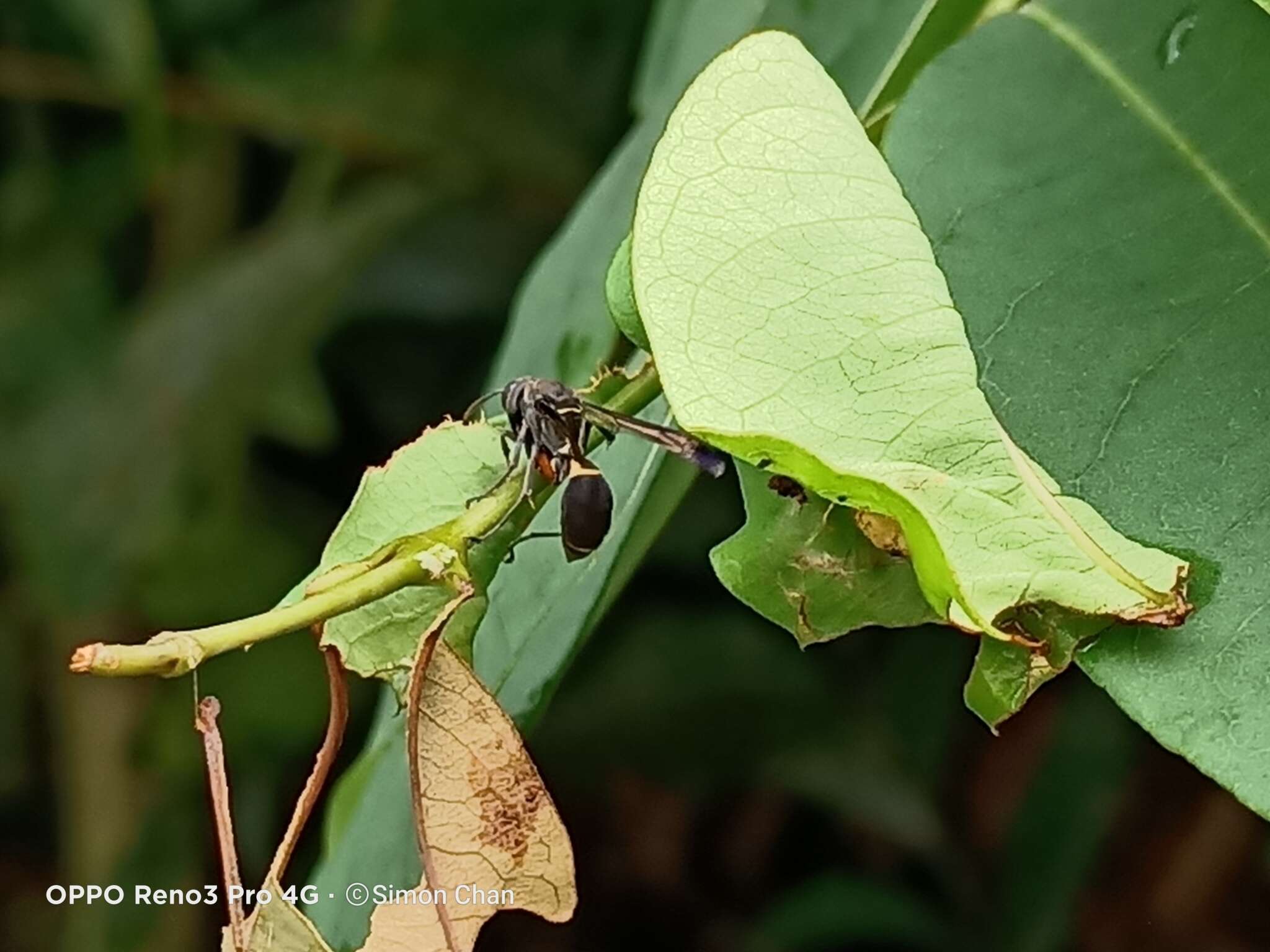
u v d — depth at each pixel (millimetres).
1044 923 303
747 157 126
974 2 148
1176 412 133
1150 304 136
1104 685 125
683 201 125
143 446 312
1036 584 123
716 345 123
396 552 130
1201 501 130
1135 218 138
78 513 311
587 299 164
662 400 149
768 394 122
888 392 123
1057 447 133
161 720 318
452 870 130
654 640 315
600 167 314
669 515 154
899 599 133
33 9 306
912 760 314
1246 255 136
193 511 316
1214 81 141
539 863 130
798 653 317
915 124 142
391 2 305
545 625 153
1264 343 134
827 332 123
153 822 320
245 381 312
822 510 132
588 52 312
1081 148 140
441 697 130
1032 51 143
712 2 170
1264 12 140
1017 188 140
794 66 127
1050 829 307
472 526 132
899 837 312
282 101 310
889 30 158
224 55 312
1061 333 136
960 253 139
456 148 313
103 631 318
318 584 127
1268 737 123
